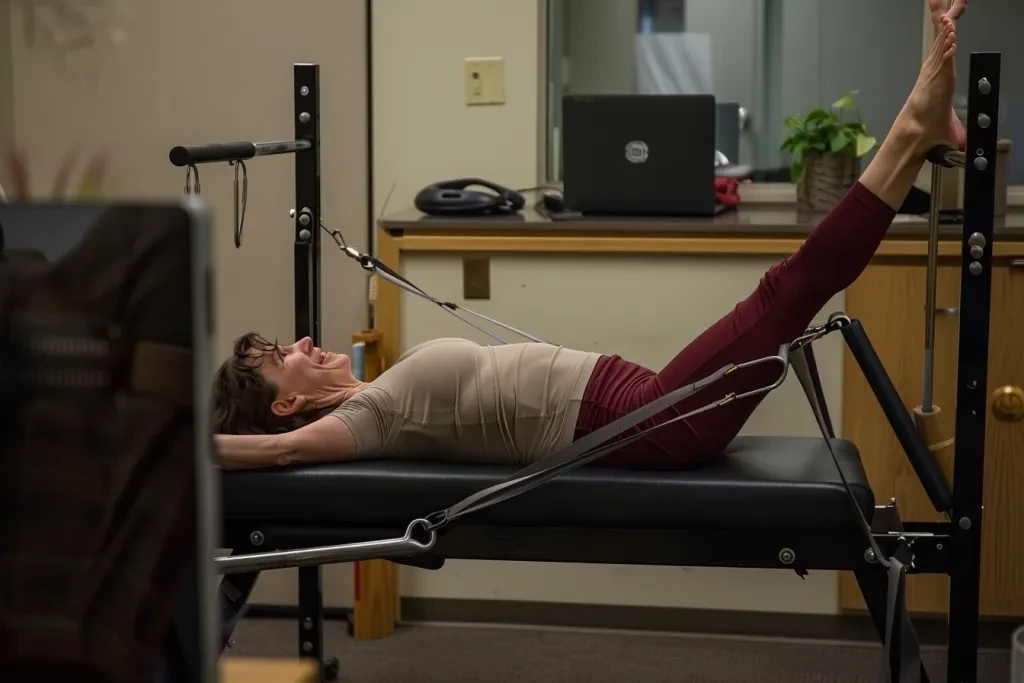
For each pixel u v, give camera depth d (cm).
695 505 192
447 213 294
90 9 312
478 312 290
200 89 312
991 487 279
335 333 317
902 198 192
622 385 209
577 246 282
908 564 189
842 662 284
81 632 60
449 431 209
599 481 194
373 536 199
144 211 58
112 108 314
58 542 60
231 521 201
